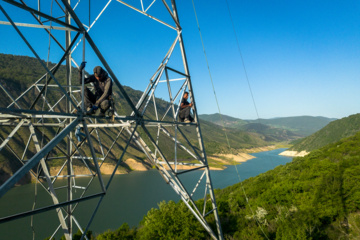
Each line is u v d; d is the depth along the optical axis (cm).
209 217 1911
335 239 1241
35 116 664
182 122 977
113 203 6419
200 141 1062
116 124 900
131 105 697
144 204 6391
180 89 1054
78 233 2444
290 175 2845
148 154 943
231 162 17262
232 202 2483
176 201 6725
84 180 9400
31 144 10444
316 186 1994
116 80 600
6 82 14475
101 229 4431
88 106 581
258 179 3578
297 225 1310
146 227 2009
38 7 661
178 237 1673
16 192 7038
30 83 16238
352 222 1385
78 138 859
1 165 8531
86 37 512
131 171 12362
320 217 1523
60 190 7381
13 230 4353
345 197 1631
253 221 1764
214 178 10788
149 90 884
